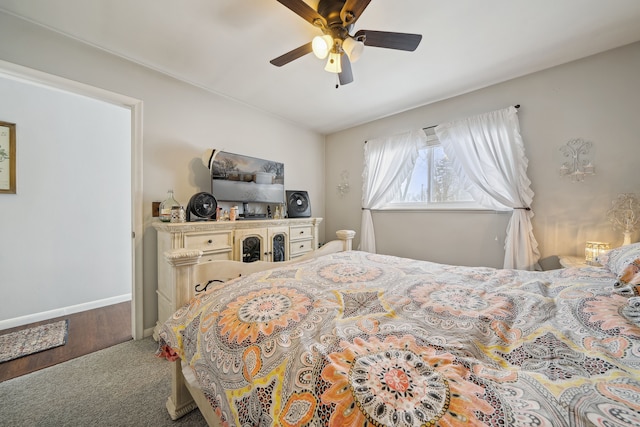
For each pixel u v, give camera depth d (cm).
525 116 221
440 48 185
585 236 196
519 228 218
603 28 165
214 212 231
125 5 145
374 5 145
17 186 227
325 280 120
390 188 309
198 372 81
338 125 350
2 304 220
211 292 108
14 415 126
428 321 82
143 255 207
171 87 224
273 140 316
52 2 143
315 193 374
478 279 127
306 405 52
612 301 82
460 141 252
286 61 158
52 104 246
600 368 56
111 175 284
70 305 256
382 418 44
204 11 150
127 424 121
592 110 193
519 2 144
